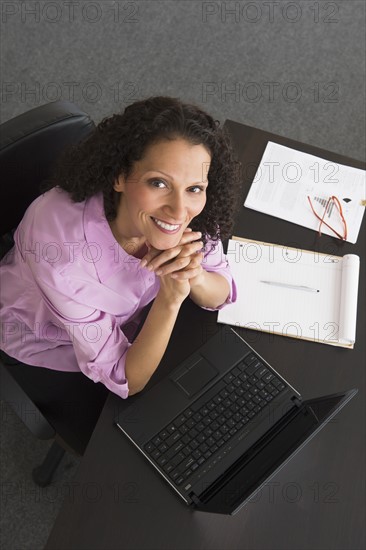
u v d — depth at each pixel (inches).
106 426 49.9
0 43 96.6
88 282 47.6
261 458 48.3
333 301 55.7
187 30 100.2
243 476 47.4
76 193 45.3
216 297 53.2
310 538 48.4
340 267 57.0
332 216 59.2
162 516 47.8
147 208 40.6
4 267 54.0
